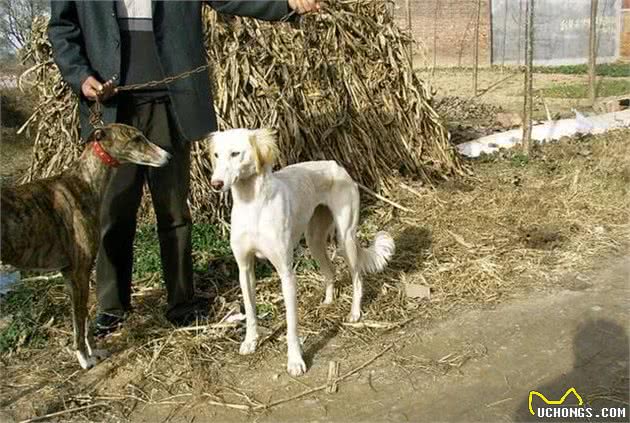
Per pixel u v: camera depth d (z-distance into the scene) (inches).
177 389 151.9
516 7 816.9
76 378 156.1
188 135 164.9
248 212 150.4
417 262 215.2
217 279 206.2
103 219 168.7
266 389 150.3
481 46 821.9
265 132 147.3
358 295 179.2
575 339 165.6
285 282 154.9
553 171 299.3
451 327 174.7
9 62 382.0
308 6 170.4
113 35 156.7
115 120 161.5
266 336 171.2
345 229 172.9
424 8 823.1
